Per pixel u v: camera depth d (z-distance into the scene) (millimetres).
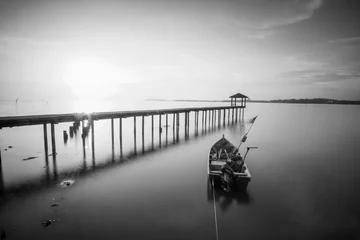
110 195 10602
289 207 9438
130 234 7547
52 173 13828
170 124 43531
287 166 15250
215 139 26453
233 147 15547
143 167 15164
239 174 10164
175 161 16719
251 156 18047
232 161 11414
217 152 14797
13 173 13797
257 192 10883
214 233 7648
